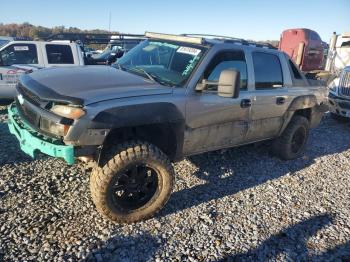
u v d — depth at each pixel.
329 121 9.24
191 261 3.16
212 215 3.92
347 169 5.78
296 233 3.75
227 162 5.46
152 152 3.52
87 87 3.46
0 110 7.95
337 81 8.73
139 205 3.63
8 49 8.74
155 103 3.54
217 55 4.17
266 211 4.14
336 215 4.21
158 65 4.29
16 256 2.98
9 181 4.20
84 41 12.03
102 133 3.21
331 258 3.41
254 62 4.75
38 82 3.68
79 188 4.20
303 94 5.55
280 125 5.36
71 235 3.33
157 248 3.29
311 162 5.95
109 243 3.28
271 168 5.46
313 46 17.09
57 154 3.19
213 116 4.15
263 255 3.35
